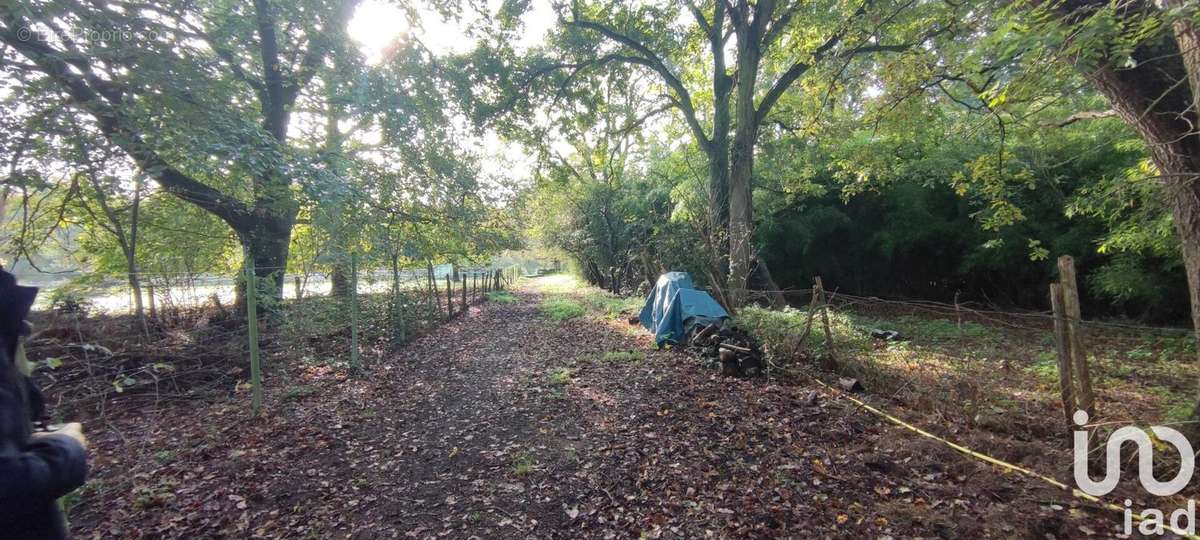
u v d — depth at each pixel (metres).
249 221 9.34
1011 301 15.80
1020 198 13.48
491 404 6.05
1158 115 3.85
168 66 5.75
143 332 6.29
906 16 7.09
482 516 3.46
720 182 13.88
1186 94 3.79
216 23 7.18
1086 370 3.95
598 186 22.89
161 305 7.14
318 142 9.41
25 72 5.28
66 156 5.58
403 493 3.81
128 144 5.50
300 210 8.42
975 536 3.03
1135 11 3.44
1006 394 5.35
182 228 9.16
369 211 8.38
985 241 14.48
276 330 7.27
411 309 11.50
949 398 5.12
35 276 6.85
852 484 3.72
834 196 16.69
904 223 15.56
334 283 9.12
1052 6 3.50
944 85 6.68
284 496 3.75
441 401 6.20
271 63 9.41
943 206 15.47
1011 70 4.25
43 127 5.31
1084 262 12.92
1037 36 3.12
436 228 10.45
